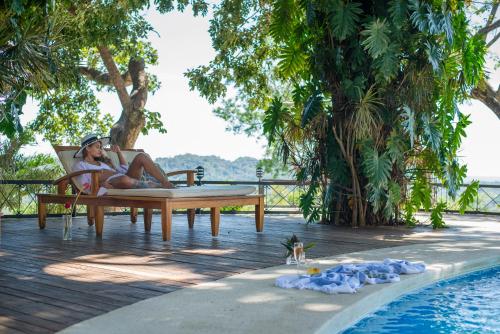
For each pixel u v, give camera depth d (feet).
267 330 7.83
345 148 23.15
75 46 34.17
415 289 11.88
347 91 21.63
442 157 23.09
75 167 20.53
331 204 24.22
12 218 26.71
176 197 17.93
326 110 23.79
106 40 35.17
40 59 19.19
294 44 24.63
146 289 10.74
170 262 13.96
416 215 28.43
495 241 18.16
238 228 22.20
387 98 22.29
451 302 10.99
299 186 24.81
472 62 23.24
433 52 21.50
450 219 26.86
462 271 13.75
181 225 23.32
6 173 32.48
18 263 13.70
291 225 23.68
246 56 39.50
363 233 20.70
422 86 22.20
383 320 9.70
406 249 16.15
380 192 21.90
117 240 18.29
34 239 18.52
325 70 23.11
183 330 7.84
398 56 22.50
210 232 20.72
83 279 11.70
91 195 19.19
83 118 50.19
